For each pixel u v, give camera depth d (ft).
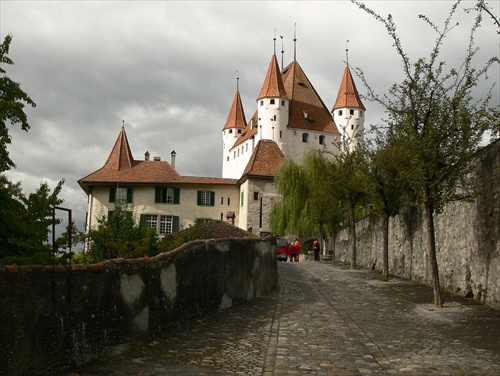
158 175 188.03
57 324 19.21
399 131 43.78
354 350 26.37
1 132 35.47
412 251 65.67
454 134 40.27
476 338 29.19
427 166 40.88
